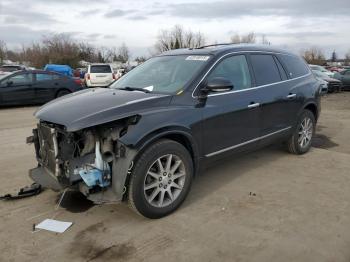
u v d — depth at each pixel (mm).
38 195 4461
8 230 3643
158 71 4758
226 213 3984
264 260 3123
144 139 3557
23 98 13562
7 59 71875
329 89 19859
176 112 3902
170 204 3914
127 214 3973
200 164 4273
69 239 3479
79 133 3611
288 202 4262
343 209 4074
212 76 4395
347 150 6617
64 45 54750
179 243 3393
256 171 5348
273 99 5180
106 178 3600
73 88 14867
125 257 3189
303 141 6156
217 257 3172
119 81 5102
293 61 6020
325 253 3209
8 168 5504
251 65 5027
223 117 4402
